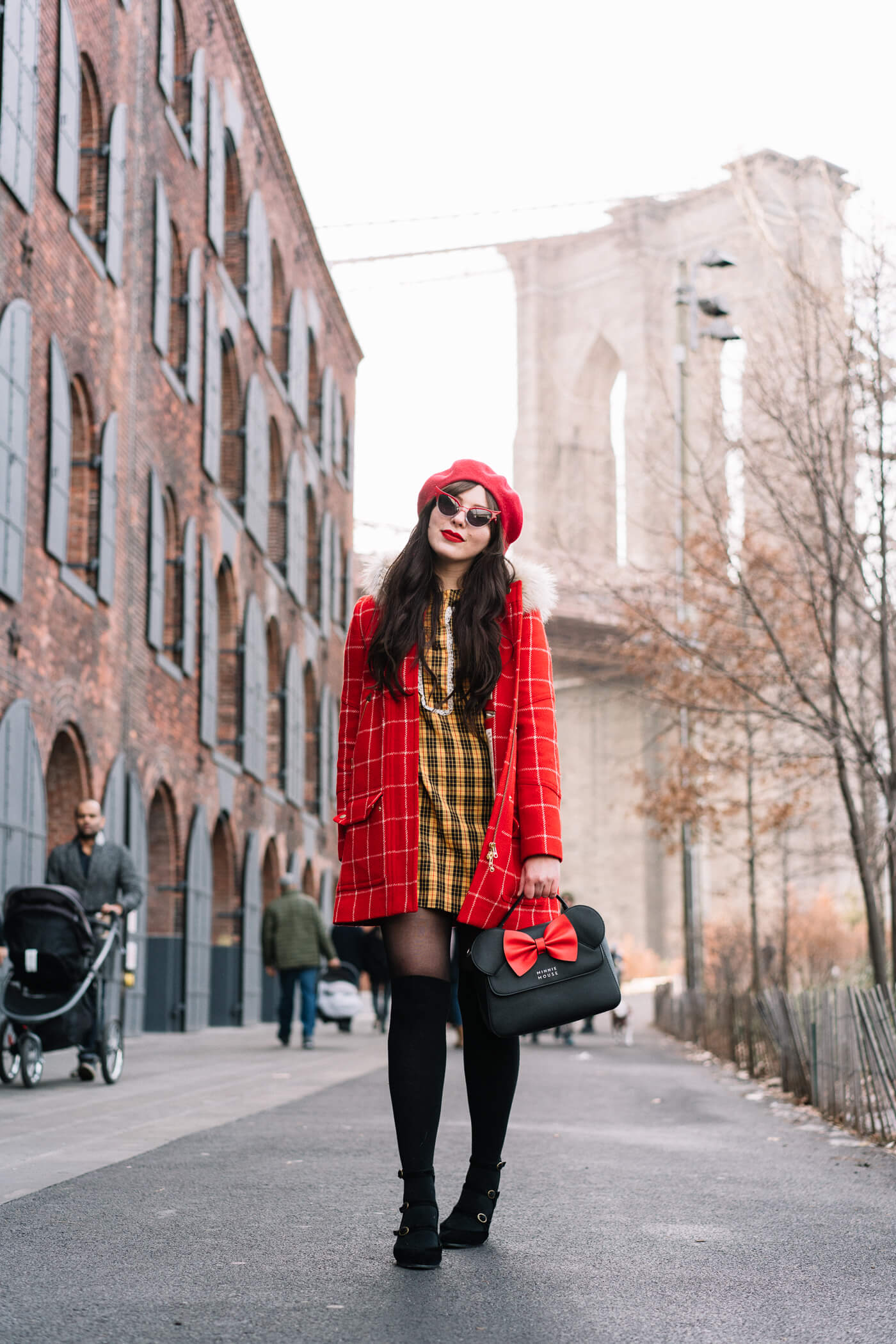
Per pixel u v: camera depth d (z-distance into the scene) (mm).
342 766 3834
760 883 41062
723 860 58438
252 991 23375
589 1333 2986
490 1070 3865
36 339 13969
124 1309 3121
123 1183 5016
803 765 18125
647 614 16469
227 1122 7297
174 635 19406
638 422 60875
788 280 13305
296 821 27781
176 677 19109
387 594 3760
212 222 21359
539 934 3547
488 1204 3883
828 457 12398
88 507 15836
